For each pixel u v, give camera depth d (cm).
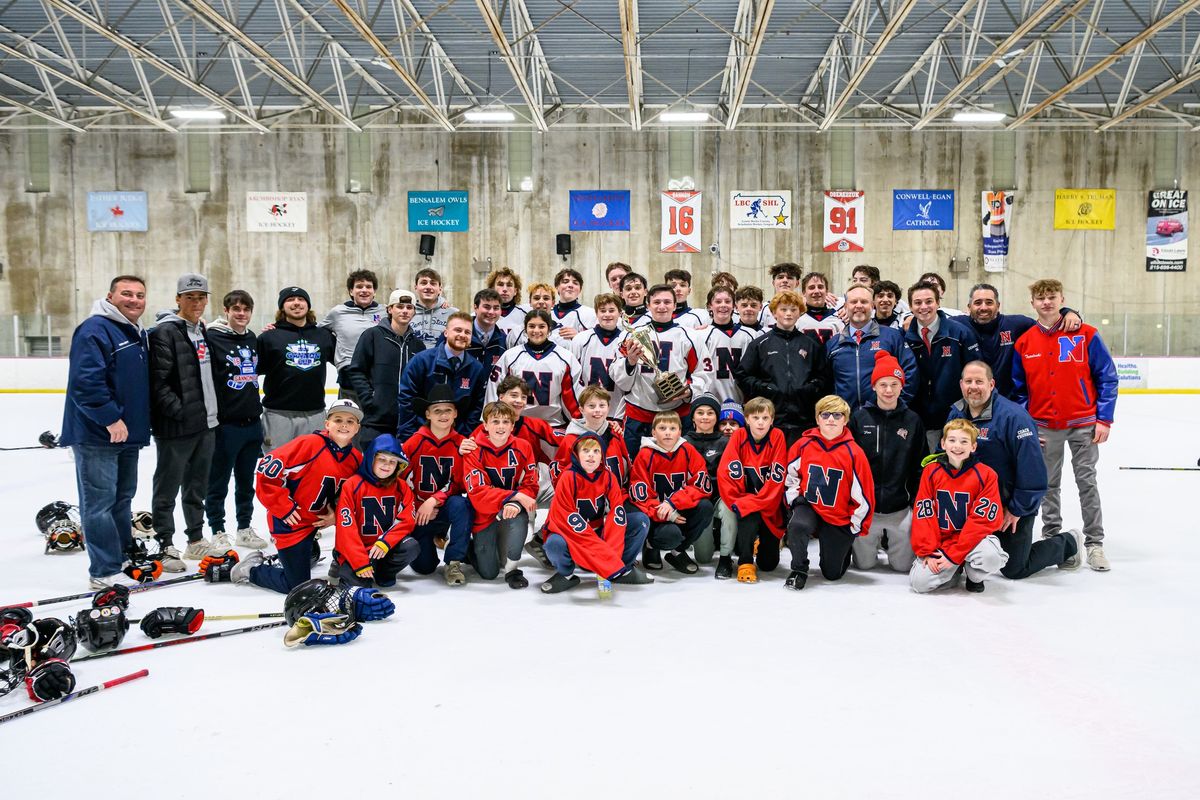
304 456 384
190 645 321
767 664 300
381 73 1725
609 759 231
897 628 339
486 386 507
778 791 215
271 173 1897
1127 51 1314
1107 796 213
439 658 306
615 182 1889
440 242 1908
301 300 493
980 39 1520
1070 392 432
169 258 1903
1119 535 511
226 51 1599
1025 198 1855
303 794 213
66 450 929
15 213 1897
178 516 574
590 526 397
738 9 1369
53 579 420
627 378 488
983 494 379
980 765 228
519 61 1395
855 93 1830
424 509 404
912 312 473
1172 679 287
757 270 1888
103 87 1769
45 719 255
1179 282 1855
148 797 212
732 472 420
